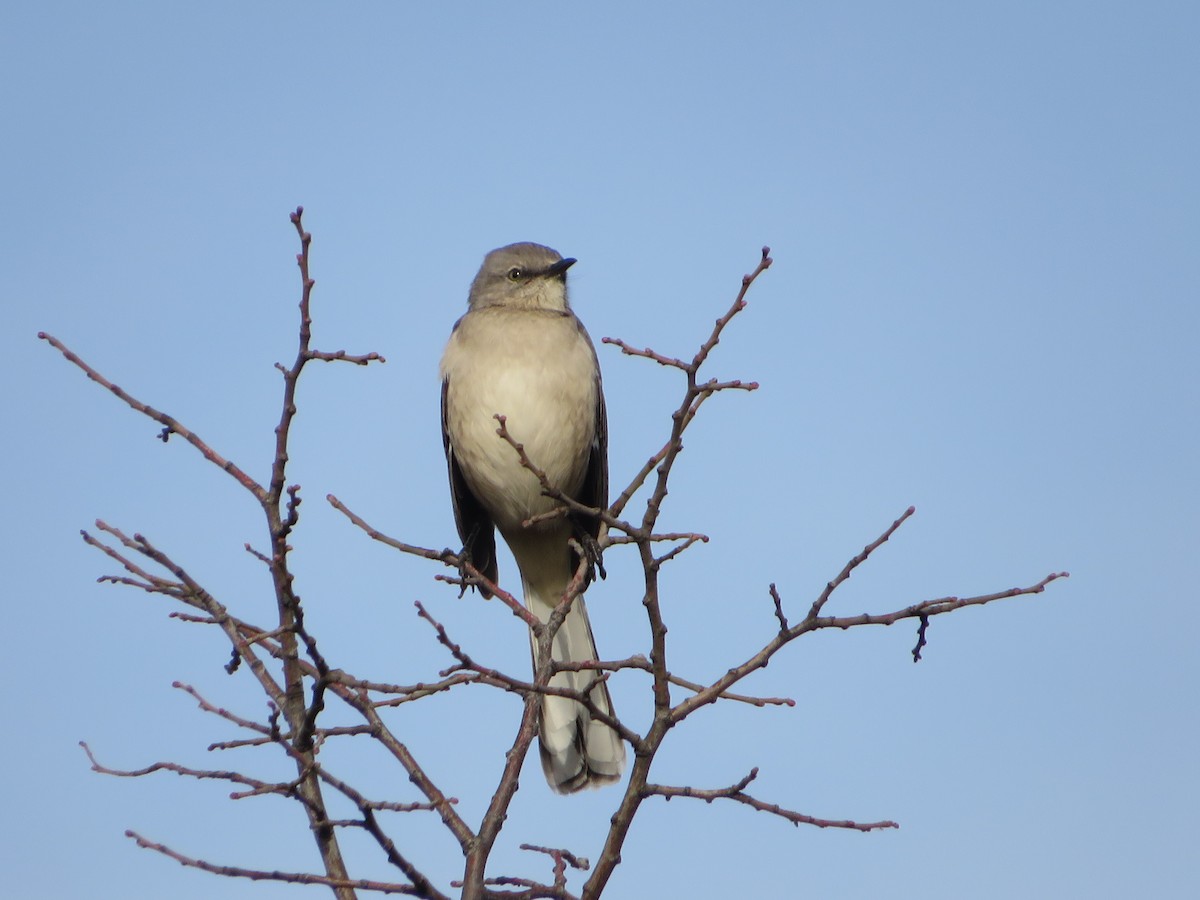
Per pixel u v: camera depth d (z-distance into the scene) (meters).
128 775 6.68
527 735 7.23
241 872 6.32
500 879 7.13
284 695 7.27
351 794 6.35
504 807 6.89
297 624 6.43
